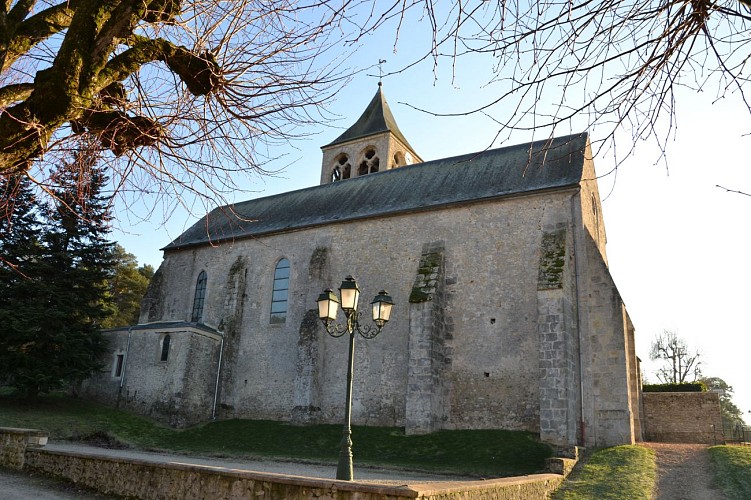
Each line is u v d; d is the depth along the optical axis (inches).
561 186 857.5
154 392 1036.5
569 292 807.1
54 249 1080.2
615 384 772.0
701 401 966.4
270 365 1048.8
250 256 1155.9
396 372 904.3
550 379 747.4
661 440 971.3
